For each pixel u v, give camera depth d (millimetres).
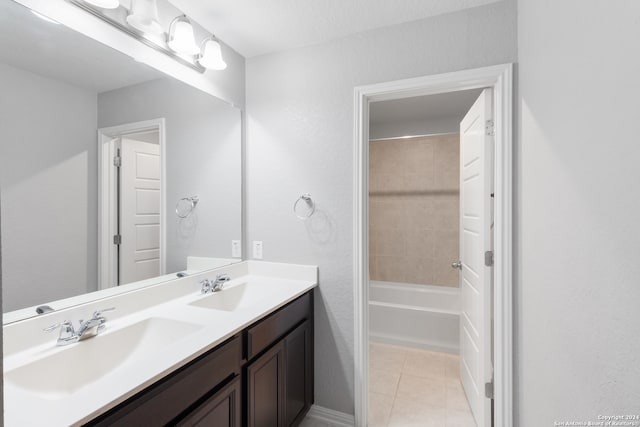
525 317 1398
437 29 1637
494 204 1579
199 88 1743
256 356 1360
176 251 1623
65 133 1155
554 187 1114
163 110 1545
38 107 1072
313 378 1899
